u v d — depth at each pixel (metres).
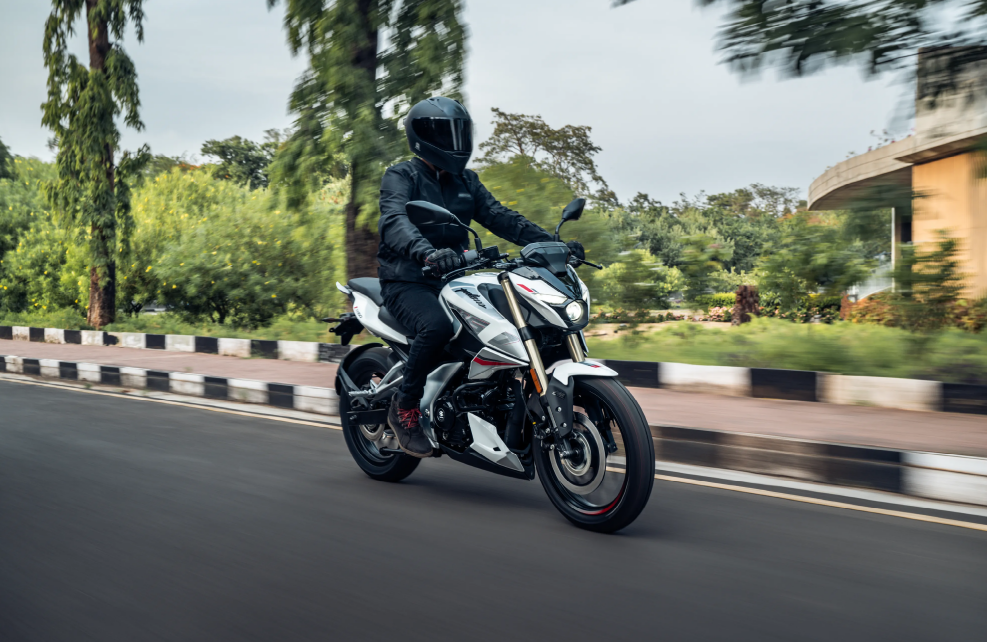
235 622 2.72
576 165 31.88
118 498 4.33
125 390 9.45
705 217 40.44
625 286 9.62
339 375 4.94
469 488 4.53
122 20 15.85
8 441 6.02
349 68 10.87
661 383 7.58
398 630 2.64
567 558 3.32
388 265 4.32
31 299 20.34
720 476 4.88
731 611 2.77
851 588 2.98
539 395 3.76
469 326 3.94
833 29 5.64
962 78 5.93
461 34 11.06
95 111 15.69
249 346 11.70
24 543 3.59
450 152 4.17
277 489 4.52
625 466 3.58
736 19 5.87
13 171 34.22
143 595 2.97
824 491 4.49
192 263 15.36
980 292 7.91
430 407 4.18
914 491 4.41
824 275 8.50
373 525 3.81
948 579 3.08
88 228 16.30
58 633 2.66
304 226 13.26
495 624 2.68
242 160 48.88
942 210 8.95
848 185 16.12
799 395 6.83
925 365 7.20
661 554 3.37
